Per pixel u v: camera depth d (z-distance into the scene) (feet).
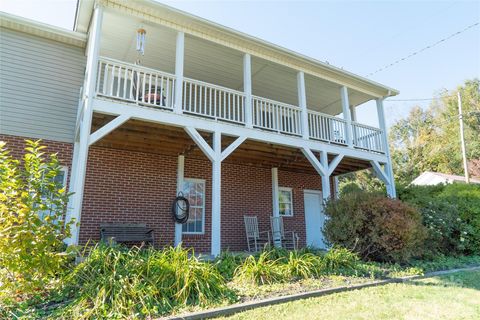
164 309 12.24
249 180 34.22
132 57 29.22
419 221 24.26
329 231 25.02
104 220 24.99
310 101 40.27
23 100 24.36
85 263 14.17
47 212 17.88
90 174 25.32
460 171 87.25
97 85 20.16
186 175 30.12
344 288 16.34
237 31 24.93
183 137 24.97
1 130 23.21
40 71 25.39
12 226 12.59
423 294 15.57
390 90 35.78
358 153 31.99
